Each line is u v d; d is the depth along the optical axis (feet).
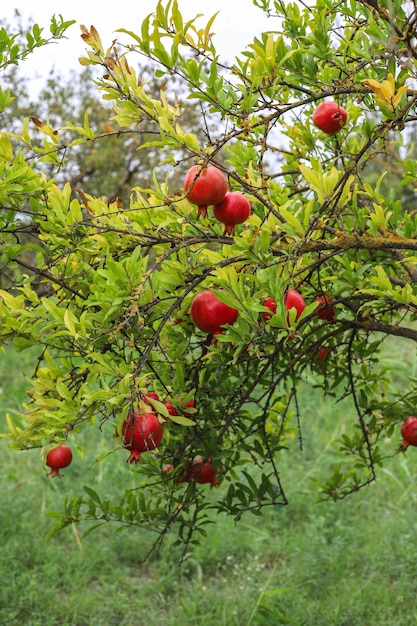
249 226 8.97
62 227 8.93
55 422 8.03
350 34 9.68
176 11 8.36
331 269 9.65
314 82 8.84
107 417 7.91
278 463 21.17
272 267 8.10
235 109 8.79
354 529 17.43
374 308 9.62
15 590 14.88
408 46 7.98
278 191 10.42
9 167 8.84
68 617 14.52
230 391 9.41
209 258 8.46
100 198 9.50
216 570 16.70
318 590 15.39
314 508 18.83
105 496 18.62
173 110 8.79
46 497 19.03
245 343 8.07
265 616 13.99
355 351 10.66
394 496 19.54
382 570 16.12
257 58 8.54
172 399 8.51
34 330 8.84
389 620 13.99
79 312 9.21
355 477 11.40
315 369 10.71
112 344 8.52
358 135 11.07
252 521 18.45
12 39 10.13
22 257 25.86
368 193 9.32
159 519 9.78
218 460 9.63
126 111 8.85
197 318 8.19
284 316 7.94
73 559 16.21
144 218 9.09
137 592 15.75
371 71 9.65
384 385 10.98
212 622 14.43
